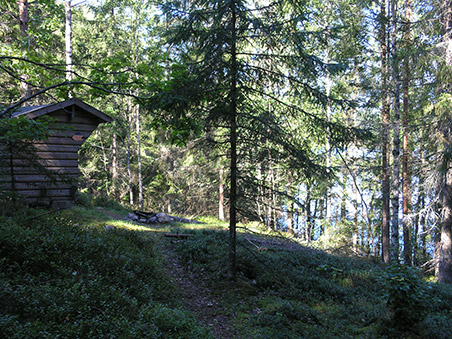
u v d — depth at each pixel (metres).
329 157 18.06
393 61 14.08
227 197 9.82
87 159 30.53
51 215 9.77
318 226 25.78
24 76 13.88
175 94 7.65
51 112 11.56
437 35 15.23
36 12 17.73
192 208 29.33
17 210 8.96
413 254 24.69
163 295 7.37
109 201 18.78
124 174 29.36
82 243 7.51
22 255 5.97
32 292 4.97
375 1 15.07
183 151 25.08
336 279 11.48
